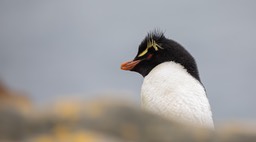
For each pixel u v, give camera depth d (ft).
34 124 17.42
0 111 17.24
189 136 18.39
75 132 17.38
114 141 17.47
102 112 17.99
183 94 30.60
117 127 17.95
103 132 17.72
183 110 30.12
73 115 17.69
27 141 17.06
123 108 18.25
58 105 18.01
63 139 17.20
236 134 18.48
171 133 18.26
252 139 18.40
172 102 30.53
